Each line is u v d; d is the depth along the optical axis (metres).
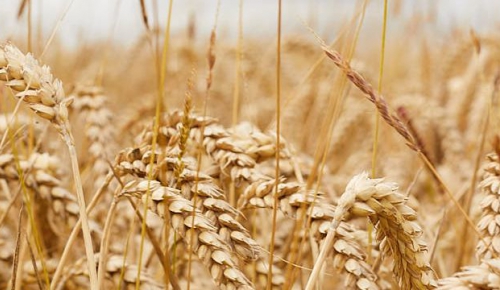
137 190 0.69
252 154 0.80
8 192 0.87
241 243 0.68
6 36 0.93
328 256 0.69
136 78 2.38
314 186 0.92
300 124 1.64
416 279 0.67
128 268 0.79
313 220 0.69
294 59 2.02
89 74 1.66
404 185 1.40
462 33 2.16
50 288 0.74
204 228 0.67
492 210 0.74
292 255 0.72
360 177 0.66
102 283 0.75
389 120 0.70
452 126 1.73
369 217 0.67
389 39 2.08
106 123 1.03
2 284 0.87
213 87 1.89
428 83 2.23
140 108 1.28
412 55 2.46
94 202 0.75
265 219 0.93
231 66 1.98
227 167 0.77
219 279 0.67
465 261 0.99
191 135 0.78
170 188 0.69
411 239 0.66
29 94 0.68
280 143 0.82
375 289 0.68
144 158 0.73
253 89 1.95
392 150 1.51
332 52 0.70
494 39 2.00
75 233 0.75
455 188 1.42
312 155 1.52
